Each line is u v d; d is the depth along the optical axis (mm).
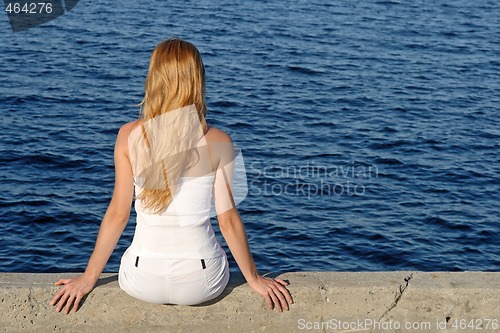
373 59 32531
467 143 21438
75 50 31328
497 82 29609
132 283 3965
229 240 3967
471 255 14250
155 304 4125
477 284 4285
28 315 4125
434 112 24672
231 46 33125
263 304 4184
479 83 29281
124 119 22422
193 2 44469
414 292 4250
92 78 27031
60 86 25656
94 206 15828
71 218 15086
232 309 4176
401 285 4258
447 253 14234
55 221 14906
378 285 4246
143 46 32781
